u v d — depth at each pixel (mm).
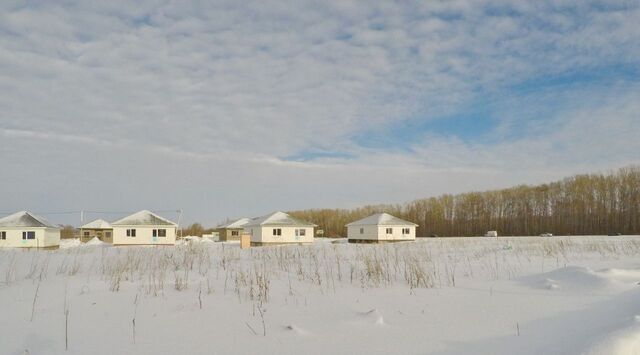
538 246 27219
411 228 52938
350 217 94062
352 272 11750
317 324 6387
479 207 86688
